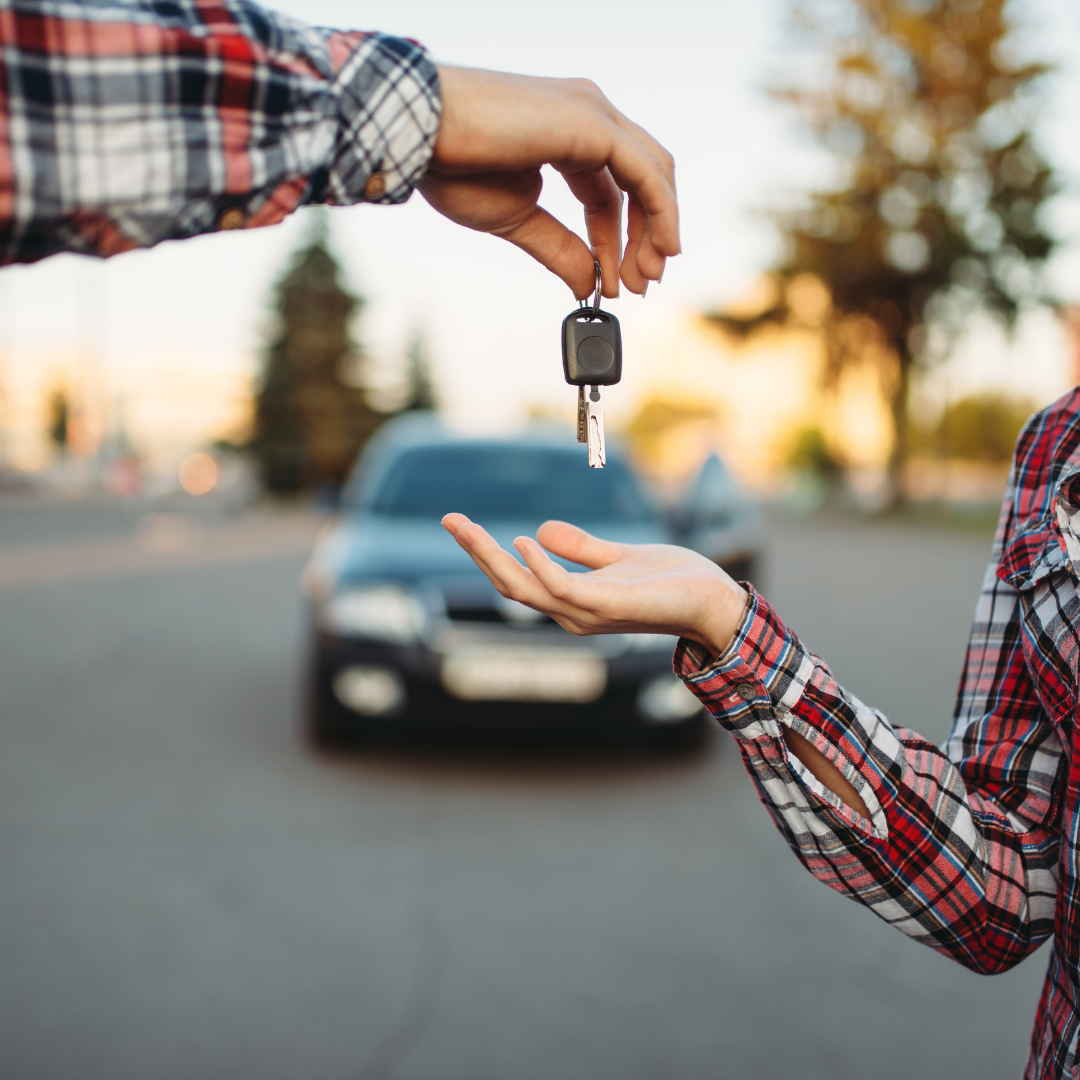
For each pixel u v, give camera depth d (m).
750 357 31.30
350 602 4.46
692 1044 2.35
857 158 26.98
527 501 5.25
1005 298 26.78
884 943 2.89
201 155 0.53
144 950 2.82
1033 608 0.86
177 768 4.59
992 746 0.90
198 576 12.77
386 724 5.27
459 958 2.78
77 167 0.50
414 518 5.13
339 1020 2.45
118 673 6.80
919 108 26.39
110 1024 2.42
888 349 29.11
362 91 0.60
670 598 0.77
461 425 6.25
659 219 0.72
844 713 0.83
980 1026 2.45
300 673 6.89
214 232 0.58
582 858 3.54
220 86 0.54
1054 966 0.86
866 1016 2.49
